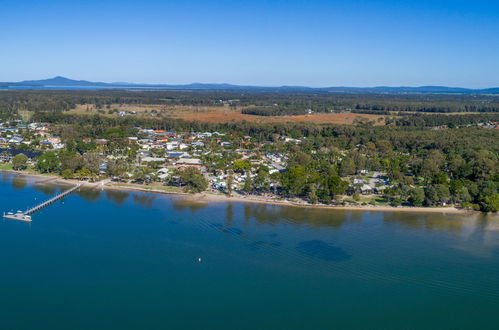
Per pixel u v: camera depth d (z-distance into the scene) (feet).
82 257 396.37
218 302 325.01
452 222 520.01
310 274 370.32
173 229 471.62
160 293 335.88
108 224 485.97
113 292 336.49
